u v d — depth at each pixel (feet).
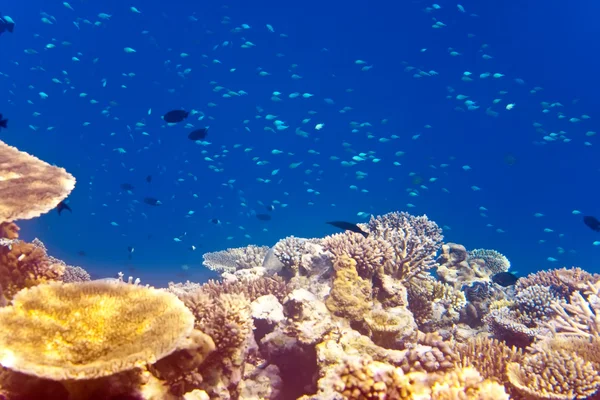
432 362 18.49
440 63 180.96
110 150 163.02
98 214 135.85
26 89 166.09
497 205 190.60
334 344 19.83
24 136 159.74
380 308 24.97
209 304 16.97
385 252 27.61
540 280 37.14
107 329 10.93
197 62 174.60
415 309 30.83
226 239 121.08
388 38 179.63
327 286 27.48
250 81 180.24
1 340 9.78
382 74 186.09
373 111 190.29
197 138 39.96
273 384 20.34
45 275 18.44
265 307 24.30
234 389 16.12
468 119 184.75
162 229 129.80
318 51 183.73
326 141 181.06
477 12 169.58
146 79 171.42
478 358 21.12
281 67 182.50
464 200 186.39
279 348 20.89
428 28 174.50
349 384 14.01
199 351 13.43
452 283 38.45
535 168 192.34
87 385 10.34
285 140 179.42
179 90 172.86
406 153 186.91
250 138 176.96
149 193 153.38
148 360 9.75
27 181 18.99
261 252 45.44
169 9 165.89
